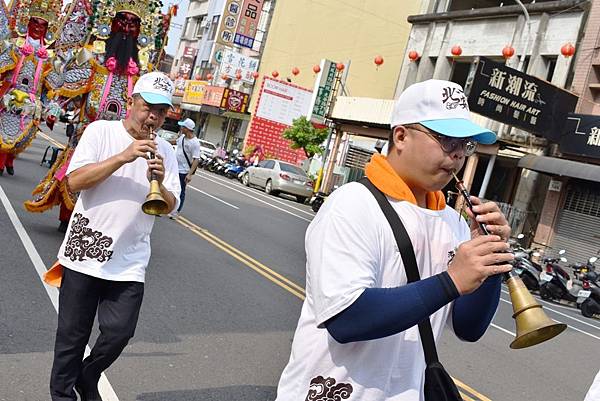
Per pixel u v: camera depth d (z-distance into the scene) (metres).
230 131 38.75
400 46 34.31
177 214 12.40
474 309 2.17
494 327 8.47
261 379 4.72
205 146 32.19
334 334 1.89
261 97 33.44
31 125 11.10
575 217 17.06
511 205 19.17
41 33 10.71
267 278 8.30
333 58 36.09
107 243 3.40
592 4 18.55
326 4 36.88
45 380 4.02
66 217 8.12
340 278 1.89
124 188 3.46
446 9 25.45
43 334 4.74
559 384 6.26
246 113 36.88
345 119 23.58
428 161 2.03
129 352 4.79
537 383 6.13
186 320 5.81
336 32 36.31
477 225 2.10
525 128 16.23
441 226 2.13
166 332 5.39
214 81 41.88
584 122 16.31
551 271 13.06
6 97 10.83
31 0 10.40
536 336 1.92
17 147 11.10
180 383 4.39
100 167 3.32
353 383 1.97
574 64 18.64
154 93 3.54
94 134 3.55
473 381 5.79
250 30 38.50
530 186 18.77
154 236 9.77
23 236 7.59
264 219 15.01
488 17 22.31
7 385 3.86
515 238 17.19
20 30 10.55
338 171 25.09
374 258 1.95
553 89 16.58
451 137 1.99
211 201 16.53
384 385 1.99
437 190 2.12
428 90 2.03
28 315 5.06
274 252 10.52
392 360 2.00
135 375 4.39
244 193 21.41
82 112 8.08
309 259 2.03
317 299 1.93
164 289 6.72
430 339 2.05
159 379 4.39
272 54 38.62
